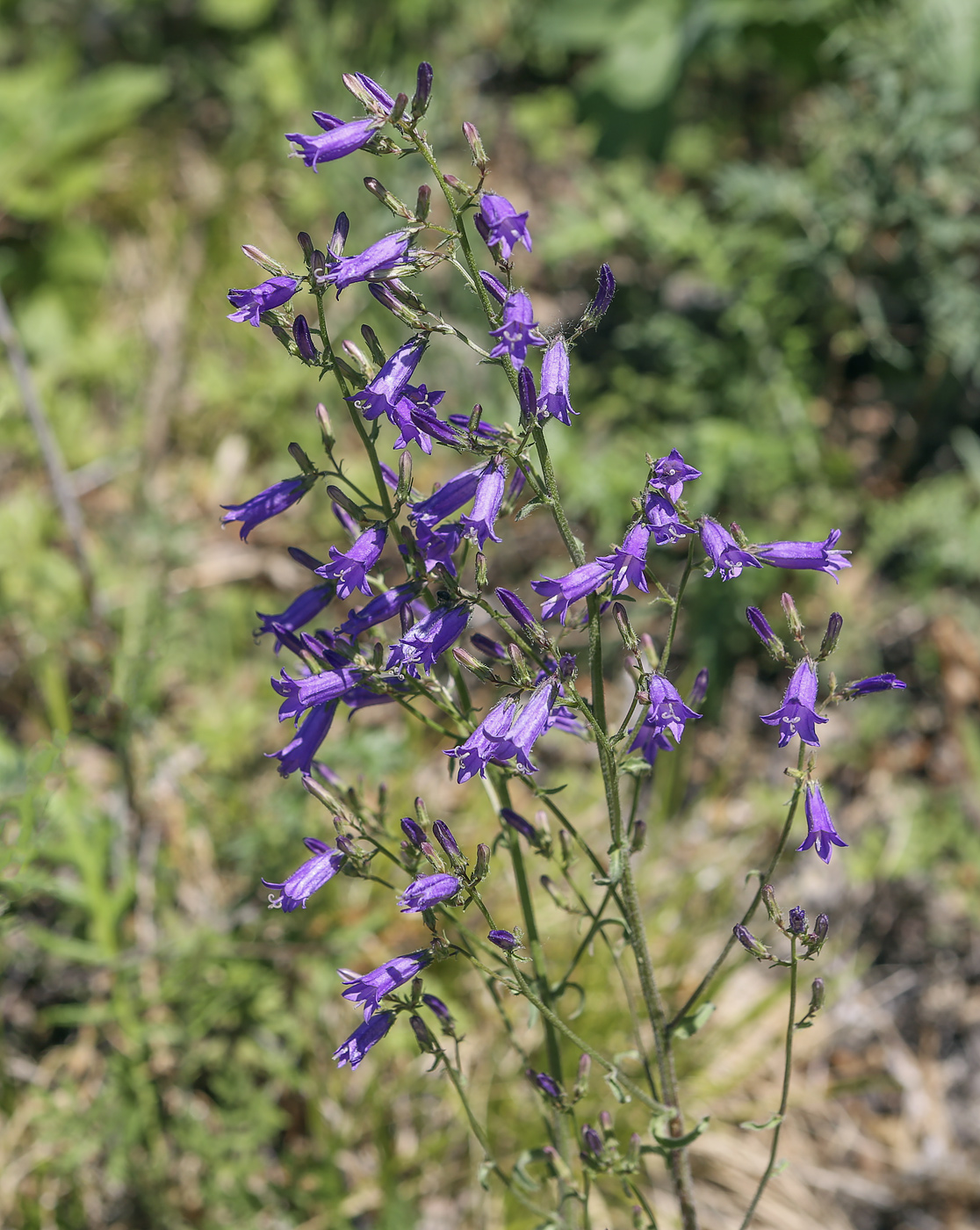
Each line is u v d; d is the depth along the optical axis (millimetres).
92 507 1060
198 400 1116
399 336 1107
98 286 1190
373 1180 787
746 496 1025
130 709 805
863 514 1068
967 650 997
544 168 1314
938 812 948
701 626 971
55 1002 830
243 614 986
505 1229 761
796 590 1017
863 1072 860
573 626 594
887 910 924
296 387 1106
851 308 1110
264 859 823
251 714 881
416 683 602
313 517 1052
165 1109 794
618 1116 774
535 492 573
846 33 1145
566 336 571
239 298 577
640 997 797
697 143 1295
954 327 1055
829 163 1129
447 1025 607
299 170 1230
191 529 966
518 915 825
